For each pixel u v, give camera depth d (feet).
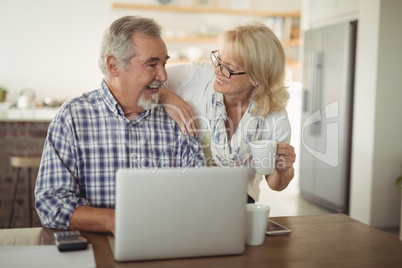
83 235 4.94
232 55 5.82
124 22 5.43
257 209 4.93
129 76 5.46
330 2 16.26
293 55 22.54
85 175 5.58
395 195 14.32
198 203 4.32
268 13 21.70
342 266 4.37
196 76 6.62
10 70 20.21
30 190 12.36
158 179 4.19
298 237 5.16
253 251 4.68
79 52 20.62
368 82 14.07
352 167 14.92
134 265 4.21
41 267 4.05
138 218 4.20
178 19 21.40
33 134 13.07
